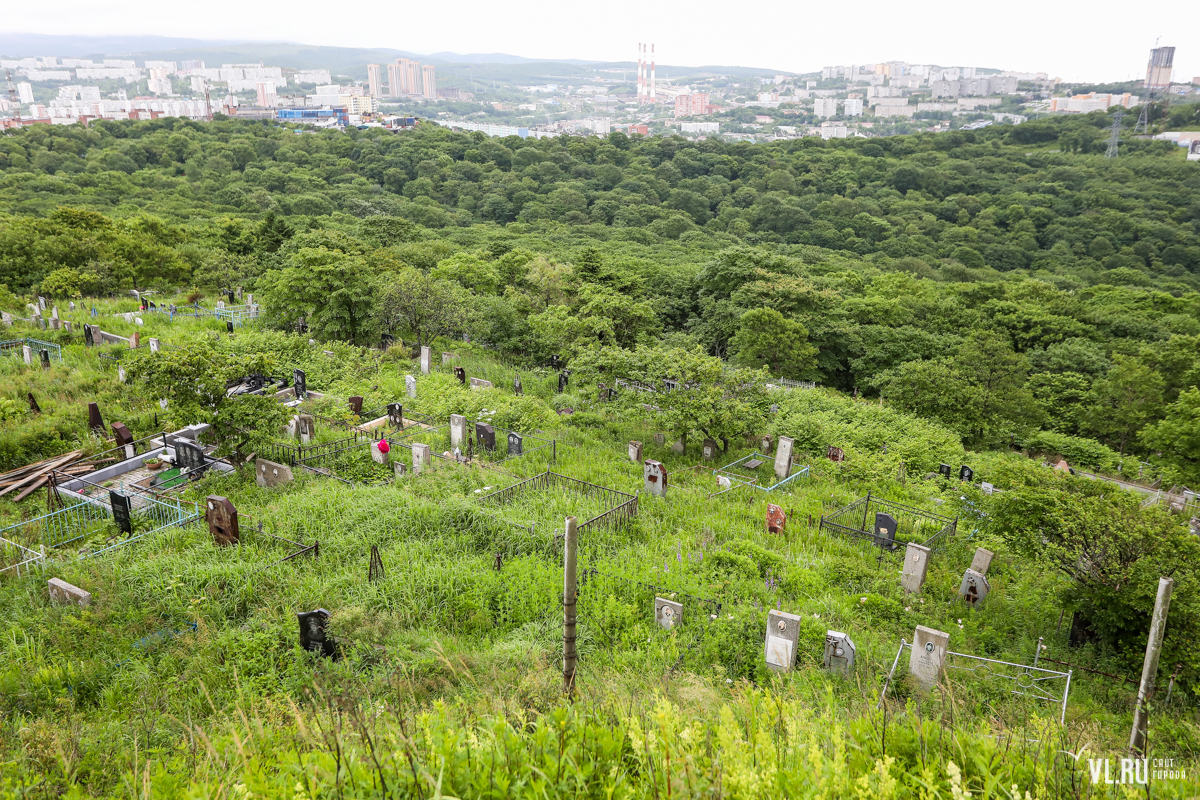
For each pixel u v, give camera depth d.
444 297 41.41
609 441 30.17
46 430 23.55
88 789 8.05
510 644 13.71
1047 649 16.22
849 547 21.52
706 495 24.84
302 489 21.48
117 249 49.06
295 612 14.06
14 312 39.12
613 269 62.78
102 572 15.19
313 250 40.81
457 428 26.73
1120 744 10.51
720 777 4.84
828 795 4.99
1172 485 35.34
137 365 22.12
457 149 168.25
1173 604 14.58
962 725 8.18
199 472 22.62
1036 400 46.78
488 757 5.16
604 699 7.79
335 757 5.33
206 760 6.32
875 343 53.72
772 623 14.13
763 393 31.14
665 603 15.57
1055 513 16.73
